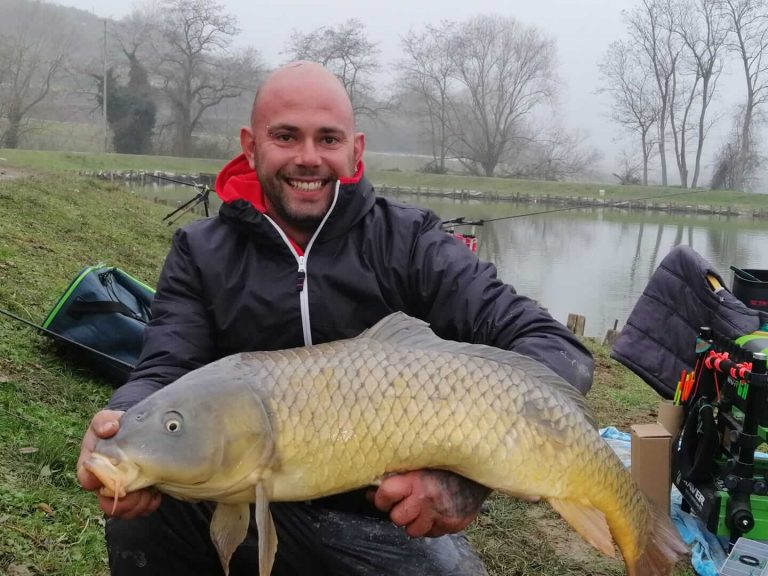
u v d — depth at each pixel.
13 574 2.60
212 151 48.94
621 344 4.44
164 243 11.59
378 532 2.27
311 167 2.22
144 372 2.20
